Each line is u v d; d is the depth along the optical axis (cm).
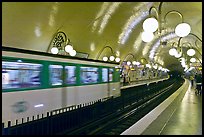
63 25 1397
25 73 962
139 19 1524
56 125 950
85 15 1337
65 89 1238
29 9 1059
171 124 1023
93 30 1675
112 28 1731
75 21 1398
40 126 857
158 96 2605
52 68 1138
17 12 1037
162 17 1357
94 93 1568
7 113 855
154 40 2492
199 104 1680
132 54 3206
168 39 2425
